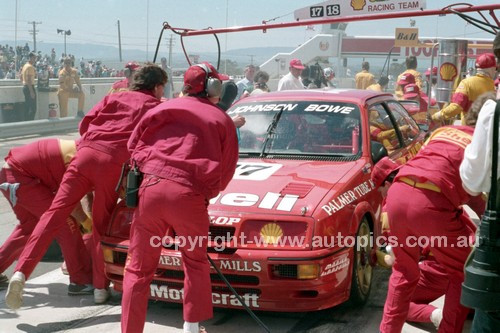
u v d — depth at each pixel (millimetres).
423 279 5828
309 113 7551
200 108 5207
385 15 9336
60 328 5957
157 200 5035
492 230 3787
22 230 6938
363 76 22234
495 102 3920
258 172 6625
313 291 5652
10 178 6598
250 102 8000
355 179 6484
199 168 5047
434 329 5852
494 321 3850
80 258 6785
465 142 4730
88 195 6902
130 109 6230
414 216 4789
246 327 5945
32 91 22109
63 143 6656
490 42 26453
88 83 28047
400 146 8156
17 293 5914
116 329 5922
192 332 5207
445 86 13000
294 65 16297
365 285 6441
